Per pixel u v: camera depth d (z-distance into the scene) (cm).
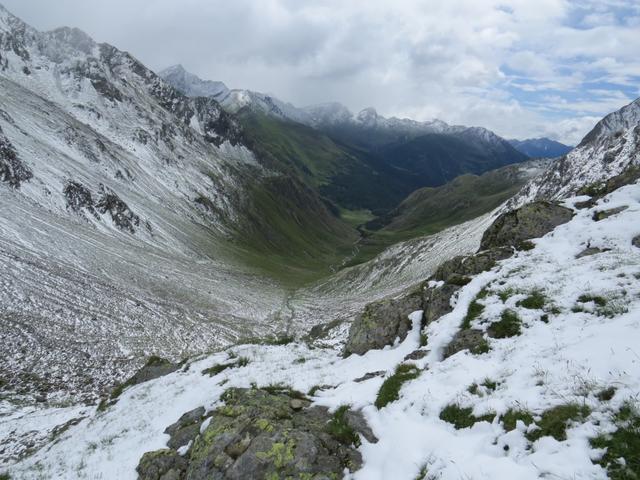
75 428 2300
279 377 1953
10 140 10081
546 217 2362
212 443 1195
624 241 1794
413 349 1855
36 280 5847
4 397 3341
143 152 17075
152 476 1290
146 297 7119
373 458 1024
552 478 712
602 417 793
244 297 9475
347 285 12031
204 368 2477
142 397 2291
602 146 11450
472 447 902
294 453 1071
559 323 1316
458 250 10138
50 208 9200
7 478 1645
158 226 12506
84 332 5075
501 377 1123
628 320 1127
